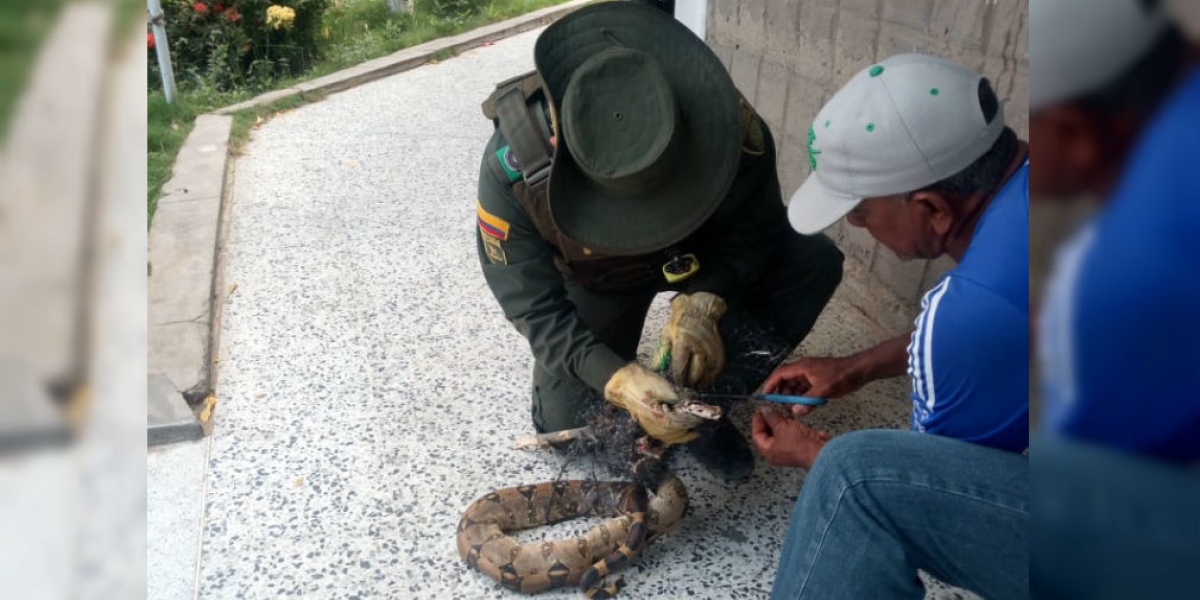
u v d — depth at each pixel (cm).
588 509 231
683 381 207
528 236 212
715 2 432
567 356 213
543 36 201
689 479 250
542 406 247
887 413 277
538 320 215
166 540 226
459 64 697
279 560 220
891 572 146
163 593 210
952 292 144
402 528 231
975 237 149
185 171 455
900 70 166
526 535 229
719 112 201
